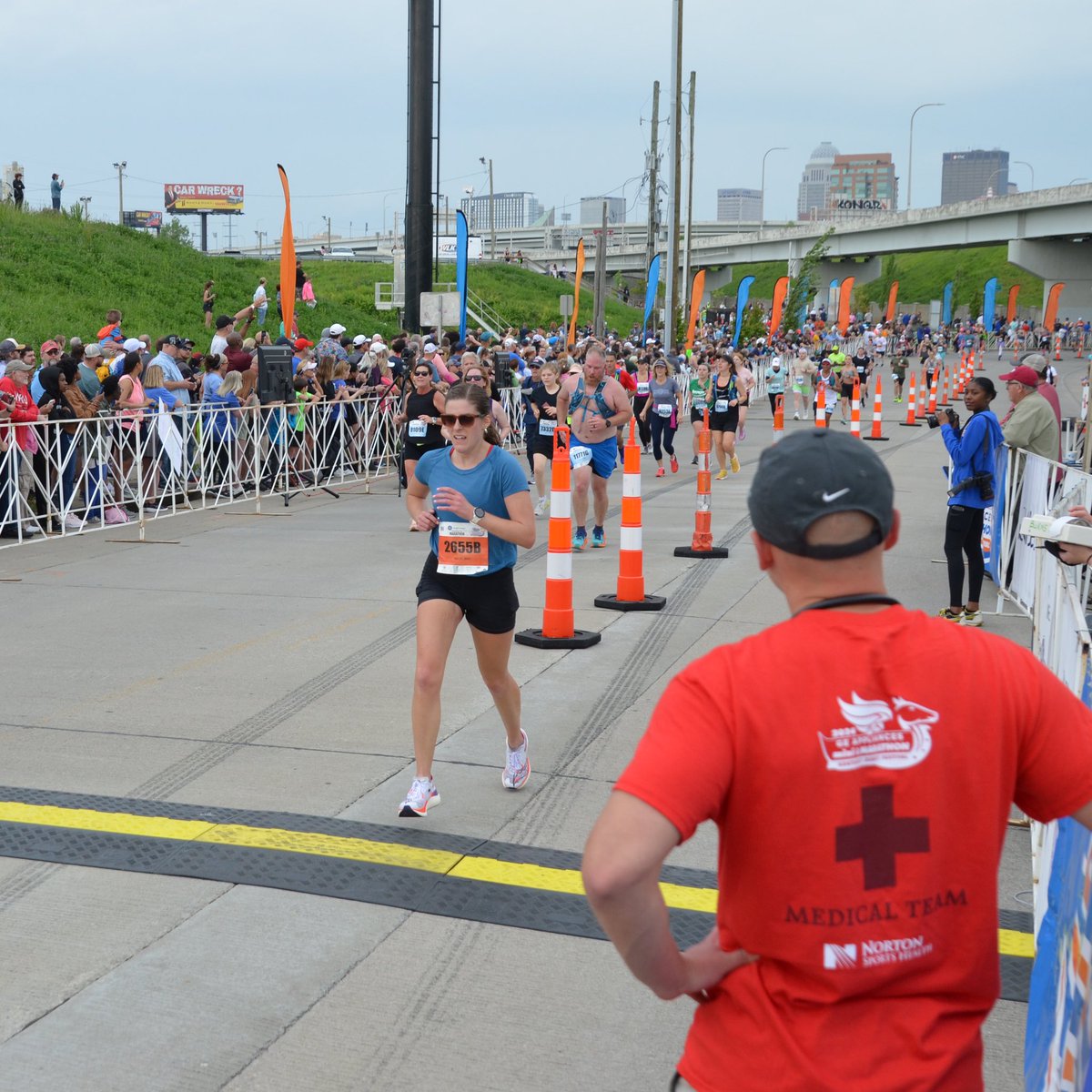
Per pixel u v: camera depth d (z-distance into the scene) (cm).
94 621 837
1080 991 239
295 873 445
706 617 848
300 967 380
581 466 1101
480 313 5491
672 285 3575
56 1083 319
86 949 391
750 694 169
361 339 2031
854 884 167
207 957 386
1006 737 172
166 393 1327
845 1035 167
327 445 1570
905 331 7581
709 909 418
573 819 498
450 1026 349
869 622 173
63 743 586
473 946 394
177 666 722
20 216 3088
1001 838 173
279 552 1112
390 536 1209
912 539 1181
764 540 179
